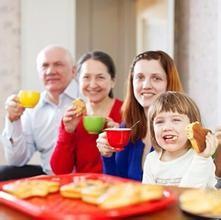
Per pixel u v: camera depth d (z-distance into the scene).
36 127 2.23
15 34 3.06
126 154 1.63
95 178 1.08
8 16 3.05
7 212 0.86
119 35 3.34
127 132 1.35
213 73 2.79
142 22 3.21
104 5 3.33
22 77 3.05
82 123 1.85
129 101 1.67
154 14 3.12
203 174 1.21
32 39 3.03
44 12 3.02
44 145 2.23
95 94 1.98
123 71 3.35
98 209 0.83
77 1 3.25
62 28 3.04
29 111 2.26
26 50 3.04
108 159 1.59
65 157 1.84
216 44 2.75
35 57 3.04
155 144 1.46
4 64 3.07
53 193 0.96
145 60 1.63
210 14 2.80
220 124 2.61
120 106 2.02
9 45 3.07
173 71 1.65
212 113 2.81
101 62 1.97
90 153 1.87
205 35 2.86
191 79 3.02
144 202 0.85
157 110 1.42
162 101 1.43
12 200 0.89
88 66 1.96
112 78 2.05
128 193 0.87
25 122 2.23
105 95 2.00
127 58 3.33
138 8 3.23
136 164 1.59
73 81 2.30
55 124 2.19
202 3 2.87
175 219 0.81
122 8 3.29
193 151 1.39
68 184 0.98
